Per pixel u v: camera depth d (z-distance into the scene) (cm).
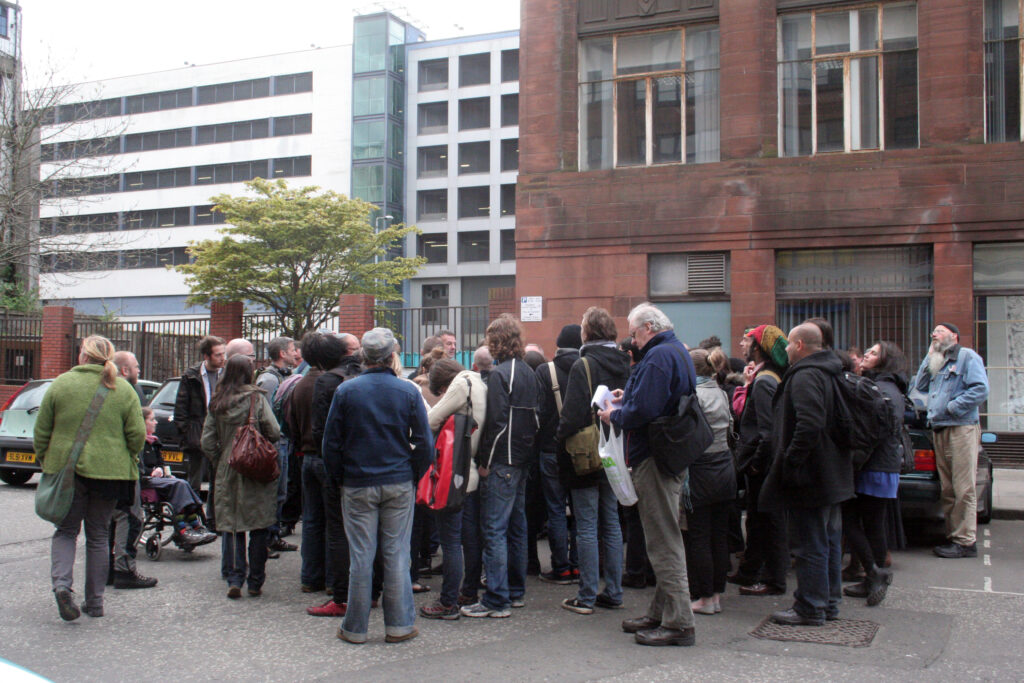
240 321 2006
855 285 1399
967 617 596
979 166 1332
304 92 6381
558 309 1523
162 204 6662
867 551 630
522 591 631
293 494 863
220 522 644
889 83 1412
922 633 556
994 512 1023
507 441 589
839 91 1433
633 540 689
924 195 1352
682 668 485
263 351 2158
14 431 1259
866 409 565
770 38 1445
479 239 6125
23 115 2539
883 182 1371
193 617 595
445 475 571
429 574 745
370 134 6166
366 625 538
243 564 647
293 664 495
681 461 518
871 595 625
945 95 1354
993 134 1356
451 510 577
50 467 569
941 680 466
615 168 1522
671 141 1517
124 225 6712
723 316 1456
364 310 1848
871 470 632
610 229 1499
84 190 3512
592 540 603
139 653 515
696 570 602
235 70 6569
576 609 606
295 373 820
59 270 3238
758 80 1439
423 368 759
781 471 562
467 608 598
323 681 466
